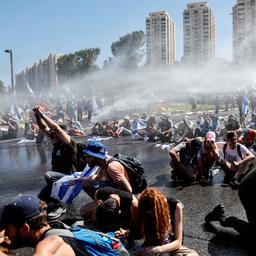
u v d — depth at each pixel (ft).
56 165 19.53
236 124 40.47
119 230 13.09
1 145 52.31
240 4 230.89
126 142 50.80
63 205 19.45
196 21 300.40
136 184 16.81
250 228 14.98
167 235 12.15
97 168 17.60
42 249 7.71
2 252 7.94
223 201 21.34
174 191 23.77
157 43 296.30
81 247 8.40
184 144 26.00
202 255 14.52
